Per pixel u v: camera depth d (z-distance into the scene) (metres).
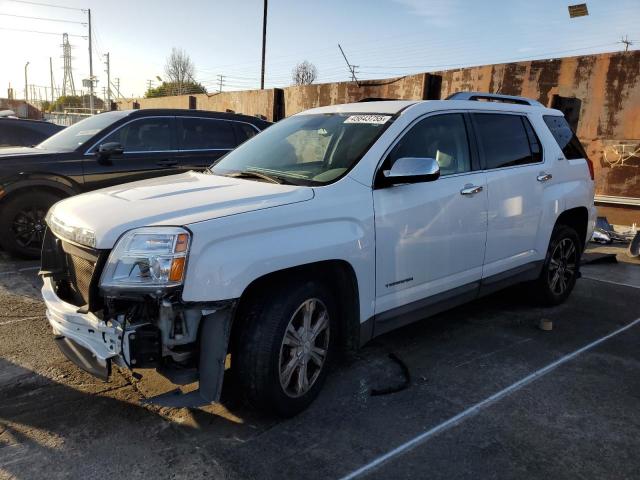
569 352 4.18
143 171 6.86
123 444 2.82
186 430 2.96
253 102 19.86
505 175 4.38
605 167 10.27
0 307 4.78
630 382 3.69
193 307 2.64
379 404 3.29
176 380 2.74
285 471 2.63
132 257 2.62
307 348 3.13
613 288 6.12
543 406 3.32
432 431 3.01
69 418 3.05
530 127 4.88
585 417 3.20
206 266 2.63
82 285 2.95
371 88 14.73
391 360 3.96
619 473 2.68
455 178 3.96
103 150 6.29
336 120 4.04
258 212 2.87
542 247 4.91
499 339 4.43
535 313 5.14
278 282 3.03
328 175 3.41
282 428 3.01
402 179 3.36
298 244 2.95
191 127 7.30
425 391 3.47
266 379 2.88
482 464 2.72
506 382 3.63
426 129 3.89
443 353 4.11
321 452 2.79
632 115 9.82
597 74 10.18
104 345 2.73
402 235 3.53
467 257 4.08
